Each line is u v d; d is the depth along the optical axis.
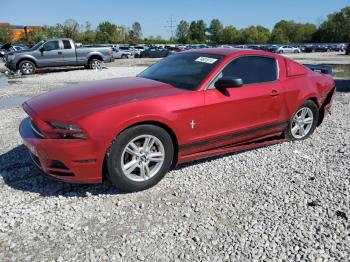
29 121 4.25
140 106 3.75
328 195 3.83
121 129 3.60
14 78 15.61
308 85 5.43
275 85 4.96
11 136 5.82
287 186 4.06
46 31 72.19
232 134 4.55
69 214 3.45
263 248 2.95
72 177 3.60
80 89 4.33
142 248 2.95
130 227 3.24
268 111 4.89
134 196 3.82
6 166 4.56
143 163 3.86
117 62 30.44
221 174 4.39
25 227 3.23
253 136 4.86
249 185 4.09
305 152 5.16
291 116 5.29
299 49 61.78
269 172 4.46
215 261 2.79
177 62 4.98
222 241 3.04
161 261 2.79
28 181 4.15
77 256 2.85
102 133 3.52
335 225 3.26
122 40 102.38
